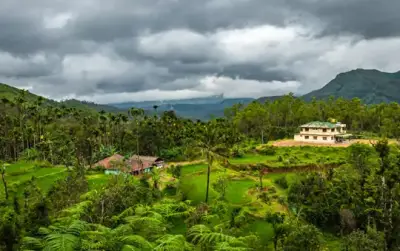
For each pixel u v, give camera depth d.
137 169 87.88
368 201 53.66
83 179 55.53
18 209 37.97
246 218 49.22
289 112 161.00
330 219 57.56
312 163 88.31
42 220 30.33
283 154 100.25
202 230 14.63
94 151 115.94
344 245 43.31
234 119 161.75
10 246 19.92
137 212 17.36
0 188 55.41
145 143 119.50
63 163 96.12
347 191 57.94
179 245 12.09
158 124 136.25
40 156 104.31
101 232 12.27
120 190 40.22
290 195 61.81
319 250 39.66
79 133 119.88
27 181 61.41
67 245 10.75
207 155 62.59
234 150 100.38
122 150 119.88
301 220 55.97
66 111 137.38
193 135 122.25
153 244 12.38
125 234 13.34
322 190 60.69
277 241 43.03
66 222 15.55
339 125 119.38
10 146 120.31
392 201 48.78
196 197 62.00
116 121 128.12
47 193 48.44
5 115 125.69
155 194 49.44
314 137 115.94
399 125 123.12
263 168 88.88
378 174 50.25
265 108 165.25
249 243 17.89
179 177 71.88
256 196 64.25
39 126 122.31
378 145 50.38
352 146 81.06
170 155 115.25
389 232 46.75
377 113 149.50
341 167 70.50
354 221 53.84
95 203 27.55
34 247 11.41
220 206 48.31
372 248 40.16
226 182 69.00
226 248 12.48
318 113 158.25
